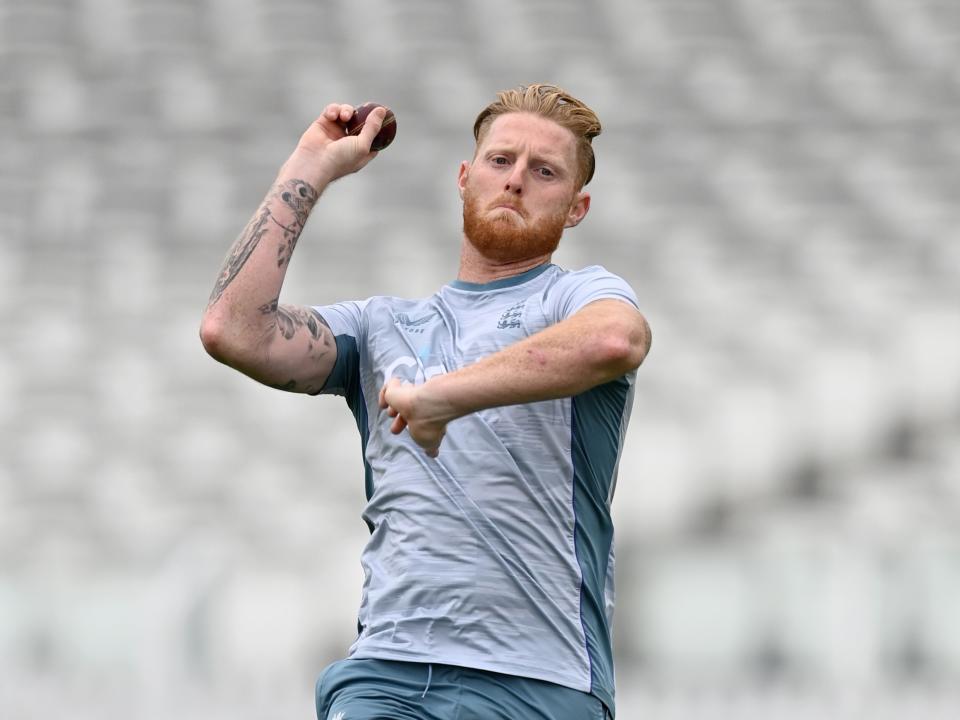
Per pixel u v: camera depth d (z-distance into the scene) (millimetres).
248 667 36344
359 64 62906
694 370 44844
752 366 44875
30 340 48625
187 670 35219
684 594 37844
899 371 44000
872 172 54656
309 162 11062
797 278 48875
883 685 32406
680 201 53438
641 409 43406
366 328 11078
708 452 42094
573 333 9453
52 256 52750
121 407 45812
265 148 58969
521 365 9367
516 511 10055
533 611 10047
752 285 48594
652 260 50031
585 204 11312
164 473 43312
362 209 52219
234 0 66000
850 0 63531
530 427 10164
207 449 44000
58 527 41594
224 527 41125
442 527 10078
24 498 42906
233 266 10625
